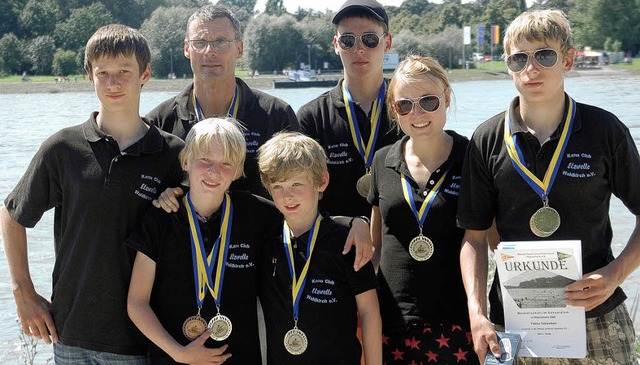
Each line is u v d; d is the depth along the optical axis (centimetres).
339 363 378
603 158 362
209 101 472
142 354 400
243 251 395
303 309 382
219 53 461
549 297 357
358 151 490
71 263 395
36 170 402
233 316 386
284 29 7294
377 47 496
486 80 6256
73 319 394
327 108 502
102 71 396
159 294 387
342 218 402
